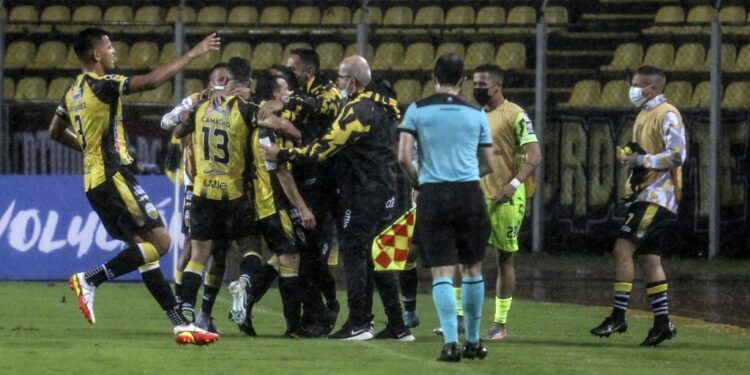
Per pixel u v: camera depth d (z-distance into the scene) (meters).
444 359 31.36
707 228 68.69
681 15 78.62
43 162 69.75
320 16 82.38
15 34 80.81
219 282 37.28
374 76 37.78
